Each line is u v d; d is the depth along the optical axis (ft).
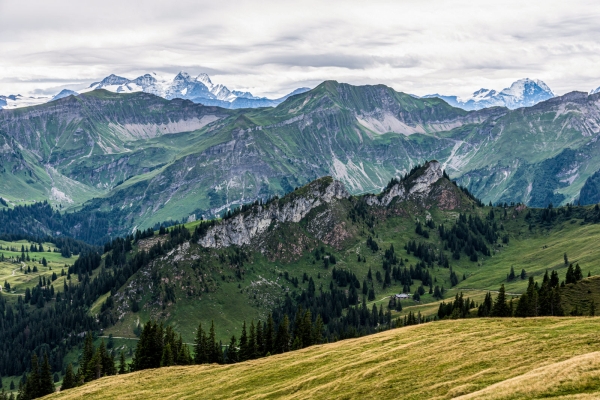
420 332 417.49
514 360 284.00
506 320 410.72
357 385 305.73
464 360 304.71
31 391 583.17
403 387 284.61
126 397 417.49
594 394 204.64
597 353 249.34
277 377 384.27
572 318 384.68
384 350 377.50
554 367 242.17
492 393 229.66
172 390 418.92
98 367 602.03
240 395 360.28
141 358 591.78
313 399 303.48
